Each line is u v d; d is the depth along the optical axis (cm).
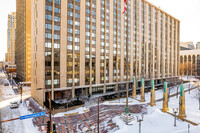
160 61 7394
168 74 7969
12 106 3114
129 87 5638
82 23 4184
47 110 2883
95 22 4509
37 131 2022
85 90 4434
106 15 4847
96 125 2266
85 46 4269
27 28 6912
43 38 3391
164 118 2569
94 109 3159
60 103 3409
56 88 3616
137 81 5912
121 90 5088
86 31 4297
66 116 2684
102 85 4700
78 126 2225
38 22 3709
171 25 8312
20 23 8250
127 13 5581
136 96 4469
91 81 4381
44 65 3406
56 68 3622
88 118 2589
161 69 7431
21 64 8019
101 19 4691
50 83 3519
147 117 2611
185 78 10281
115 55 5128
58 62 3662
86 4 4300
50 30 3528
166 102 2983
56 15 3628
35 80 3959
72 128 2148
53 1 3562
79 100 3641
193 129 2053
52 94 3525
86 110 3014
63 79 3759
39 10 3625
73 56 3941
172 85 6469
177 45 8981
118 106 3419
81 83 4150
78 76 4088
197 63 11444
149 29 6738
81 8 4159
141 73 6181
